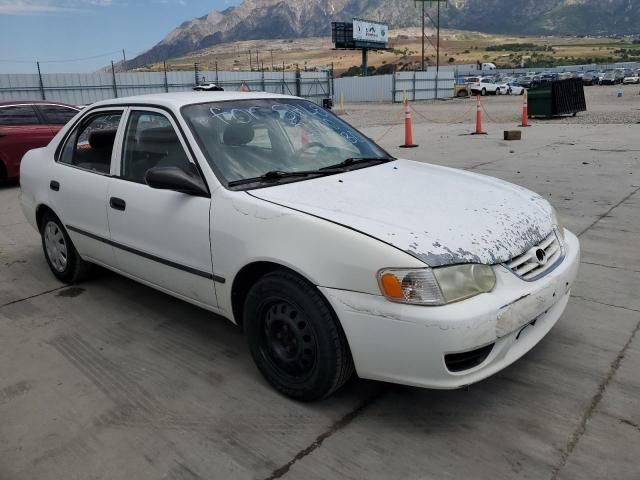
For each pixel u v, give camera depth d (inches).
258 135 142.0
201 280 131.0
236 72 1998.0
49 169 184.1
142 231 144.0
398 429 108.3
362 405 116.7
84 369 135.6
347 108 1667.1
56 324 161.2
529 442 102.8
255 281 124.5
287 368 118.2
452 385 99.2
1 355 143.9
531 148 465.1
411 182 133.3
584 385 119.4
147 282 151.6
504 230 111.9
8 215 304.0
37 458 104.2
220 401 120.0
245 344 145.7
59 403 121.6
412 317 97.0
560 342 137.9
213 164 129.6
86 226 166.9
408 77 2094.0
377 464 98.9
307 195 120.3
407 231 104.3
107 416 116.3
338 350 107.7
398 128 778.2
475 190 131.0
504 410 112.4
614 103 1125.7
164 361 137.9
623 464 96.0
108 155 162.6
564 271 117.6
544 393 117.3
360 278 101.1
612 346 134.9
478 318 97.2
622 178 323.0
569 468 95.7
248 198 120.0
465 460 98.9
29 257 225.5
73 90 1678.2
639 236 216.2
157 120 145.2
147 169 145.9
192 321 160.2
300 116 157.6
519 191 138.2
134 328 156.9
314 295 107.7
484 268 102.6
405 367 100.0
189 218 129.5
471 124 777.6
